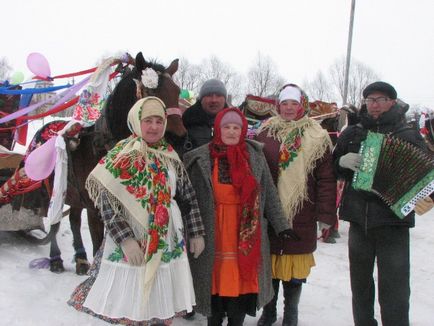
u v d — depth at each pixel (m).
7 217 5.43
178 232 2.86
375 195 3.10
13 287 4.16
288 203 3.36
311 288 4.88
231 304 3.10
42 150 4.11
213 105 3.83
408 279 3.13
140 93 3.49
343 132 3.39
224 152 3.09
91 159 4.05
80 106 3.90
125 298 2.69
